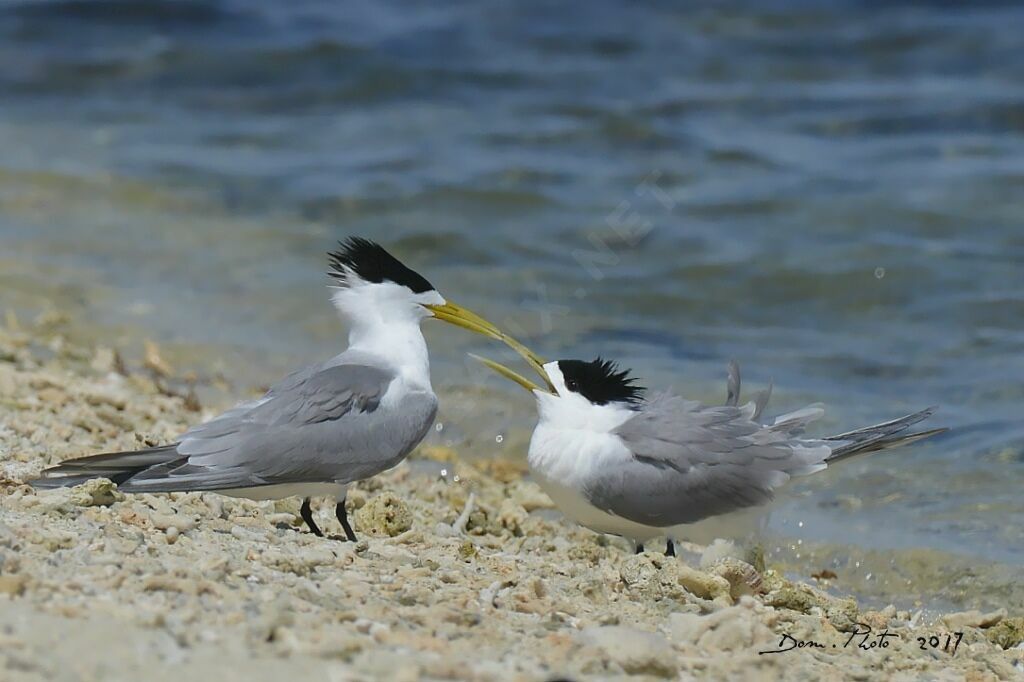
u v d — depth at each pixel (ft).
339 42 93.35
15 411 38.88
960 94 83.15
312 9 102.32
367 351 32.81
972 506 38.32
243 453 29.73
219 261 61.52
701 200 69.21
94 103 86.89
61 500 28.55
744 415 32.83
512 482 40.65
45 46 94.53
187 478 29.04
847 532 36.86
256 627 21.58
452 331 53.36
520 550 33.24
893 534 36.65
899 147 75.97
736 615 25.36
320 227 66.44
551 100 84.58
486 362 33.06
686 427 31.91
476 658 22.24
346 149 77.82
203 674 19.93
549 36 95.76
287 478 30.04
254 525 30.19
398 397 31.71
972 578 34.19
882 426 33.55
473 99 86.02
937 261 61.21
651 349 52.31
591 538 36.17
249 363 49.49
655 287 59.67
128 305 55.42
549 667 22.20
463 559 29.94
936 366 50.11
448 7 102.47
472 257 63.10
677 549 36.55
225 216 67.67
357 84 88.53
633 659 22.52
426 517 35.24
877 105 82.23
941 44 91.97
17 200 68.59
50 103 86.69
